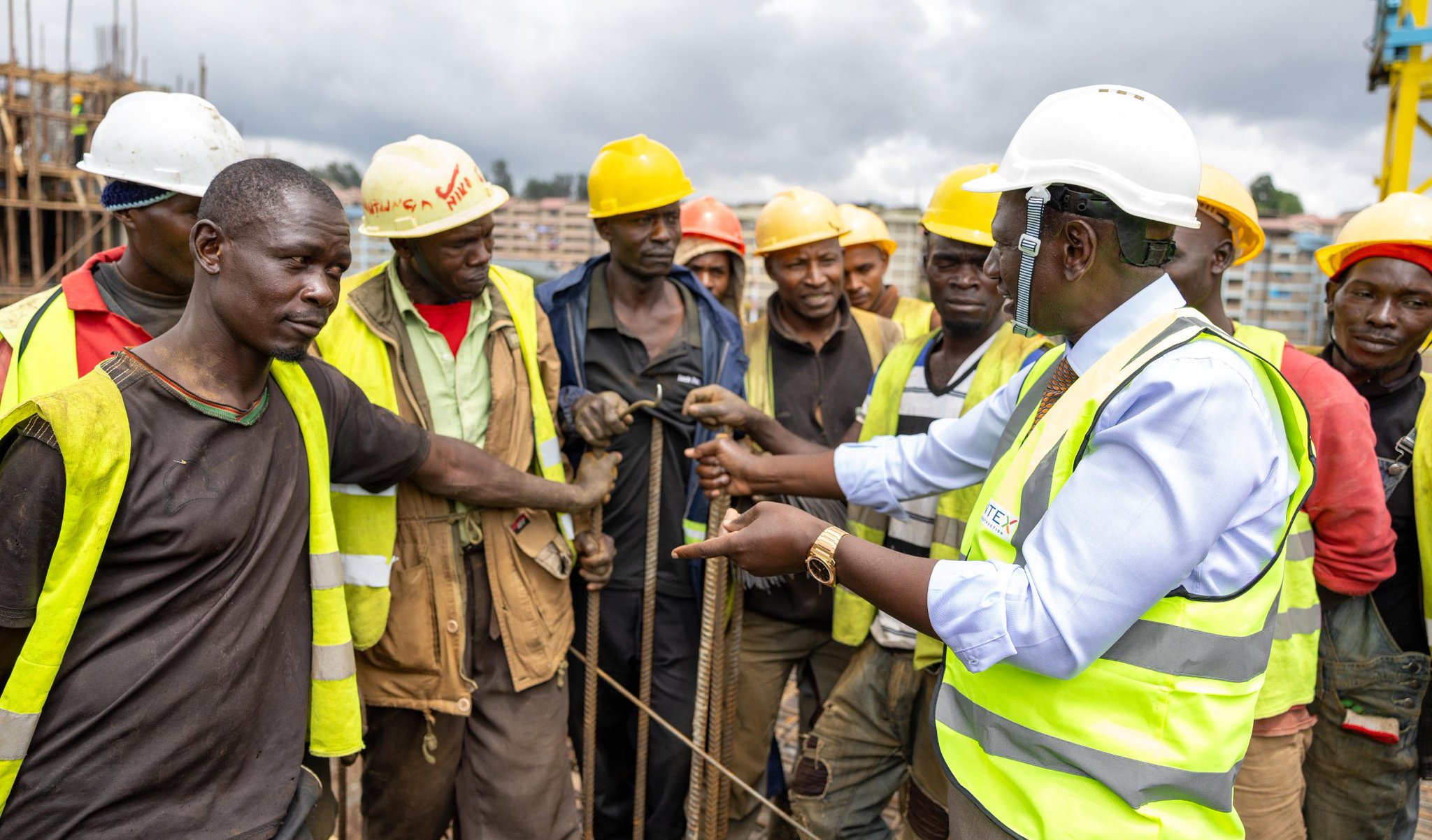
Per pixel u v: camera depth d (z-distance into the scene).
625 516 2.92
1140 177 1.34
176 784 1.51
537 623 2.43
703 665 2.65
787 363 3.19
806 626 2.96
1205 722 1.36
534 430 2.45
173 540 1.45
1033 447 1.50
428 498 2.28
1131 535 1.26
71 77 15.91
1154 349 1.35
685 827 2.98
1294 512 1.40
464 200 2.15
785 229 3.00
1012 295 1.51
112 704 1.44
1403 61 12.77
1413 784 2.46
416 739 2.41
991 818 1.46
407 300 2.29
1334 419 2.07
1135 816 1.37
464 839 2.49
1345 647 2.38
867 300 4.73
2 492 1.35
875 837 2.76
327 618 1.76
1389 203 2.36
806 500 2.78
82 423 1.35
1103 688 1.37
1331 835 2.51
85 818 1.44
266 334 1.47
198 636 1.50
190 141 1.72
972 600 1.36
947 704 1.58
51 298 1.76
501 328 2.38
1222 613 1.35
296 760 1.69
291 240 1.43
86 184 16.44
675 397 2.90
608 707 3.02
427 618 2.29
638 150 2.83
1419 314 2.31
